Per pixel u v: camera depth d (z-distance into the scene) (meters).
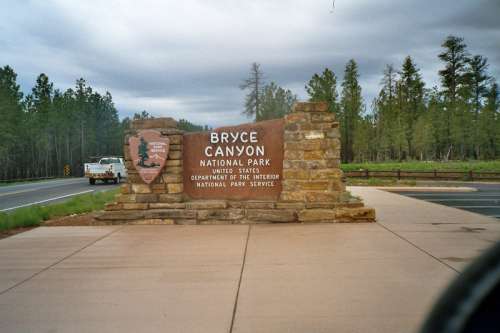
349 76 72.81
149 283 5.34
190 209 9.77
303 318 4.14
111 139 116.75
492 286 0.87
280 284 5.21
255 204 9.76
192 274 5.70
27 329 3.98
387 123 78.38
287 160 9.78
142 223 9.75
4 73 77.19
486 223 9.41
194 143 10.25
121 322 4.12
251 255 6.67
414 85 81.38
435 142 73.19
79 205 13.57
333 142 9.76
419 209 12.01
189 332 3.89
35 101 88.12
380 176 31.34
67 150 93.62
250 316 4.23
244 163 10.17
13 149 83.19
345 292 4.86
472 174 29.17
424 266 5.83
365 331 3.80
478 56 77.12
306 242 7.55
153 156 9.79
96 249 7.31
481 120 66.56
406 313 4.19
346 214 9.54
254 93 63.31
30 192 25.28
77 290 5.10
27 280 5.54
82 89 106.81
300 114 9.78
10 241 8.10
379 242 7.44
